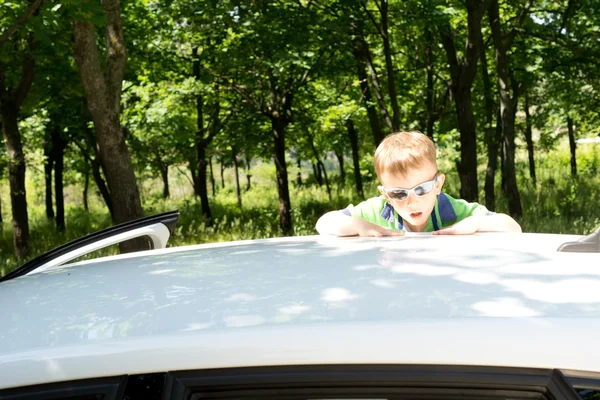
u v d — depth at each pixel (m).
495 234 2.20
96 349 1.25
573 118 31.44
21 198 17.00
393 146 2.44
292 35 14.84
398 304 1.32
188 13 15.39
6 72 16.39
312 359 1.19
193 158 26.70
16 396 1.21
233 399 1.19
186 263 1.88
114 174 9.14
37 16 8.92
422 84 24.91
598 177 33.03
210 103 22.59
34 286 1.77
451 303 1.31
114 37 8.92
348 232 2.44
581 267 1.55
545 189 24.16
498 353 1.16
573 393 1.12
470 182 16.28
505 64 17.05
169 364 1.21
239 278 1.61
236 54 17.75
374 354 1.18
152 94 19.28
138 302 1.48
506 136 17.06
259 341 1.21
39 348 1.28
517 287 1.39
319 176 43.81
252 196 40.81
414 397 1.15
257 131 24.78
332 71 18.88
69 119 20.97
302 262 1.75
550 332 1.17
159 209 33.88
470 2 15.38
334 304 1.35
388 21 17.56
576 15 16.89
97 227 26.77
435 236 2.19
